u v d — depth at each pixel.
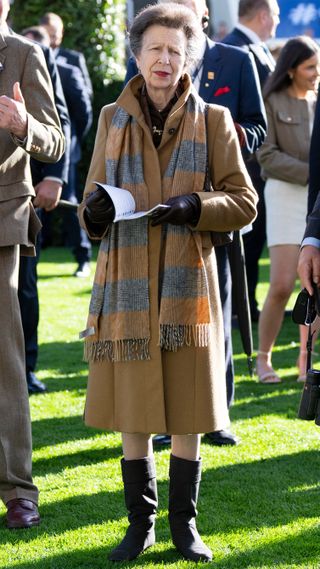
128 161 5.48
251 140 7.75
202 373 5.41
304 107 9.80
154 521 5.75
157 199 5.44
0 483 6.24
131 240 5.42
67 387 9.59
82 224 5.52
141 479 5.61
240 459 7.36
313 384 5.50
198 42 5.49
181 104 5.45
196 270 5.40
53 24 14.34
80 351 11.17
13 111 5.79
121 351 5.38
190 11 5.45
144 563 5.50
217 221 5.40
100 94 20.61
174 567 5.42
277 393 9.31
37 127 5.94
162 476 6.96
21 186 6.14
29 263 9.02
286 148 9.75
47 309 13.46
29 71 6.20
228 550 5.67
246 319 7.36
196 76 7.74
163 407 5.35
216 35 24.11
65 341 11.66
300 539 5.82
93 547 5.77
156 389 5.36
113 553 5.58
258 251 12.55
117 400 5.44
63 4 20.56
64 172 8.98
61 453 7.57
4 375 6.19
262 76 10.58
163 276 5.39
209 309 5.39
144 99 5.54
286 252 9.54
